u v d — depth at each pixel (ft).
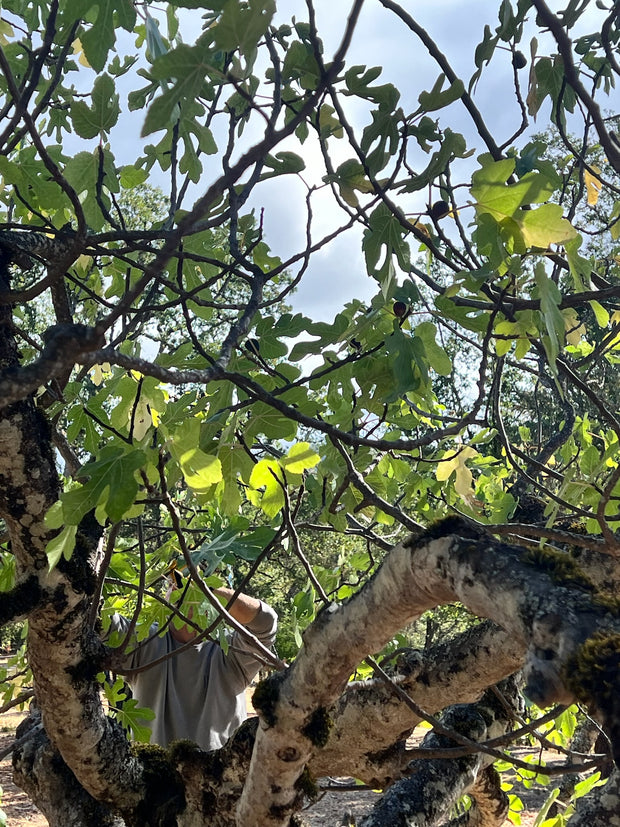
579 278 6.23
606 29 6.93
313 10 4.84
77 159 7.06
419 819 9.06
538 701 3.94
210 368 5.62
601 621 4.04
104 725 8.29
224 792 8.18
